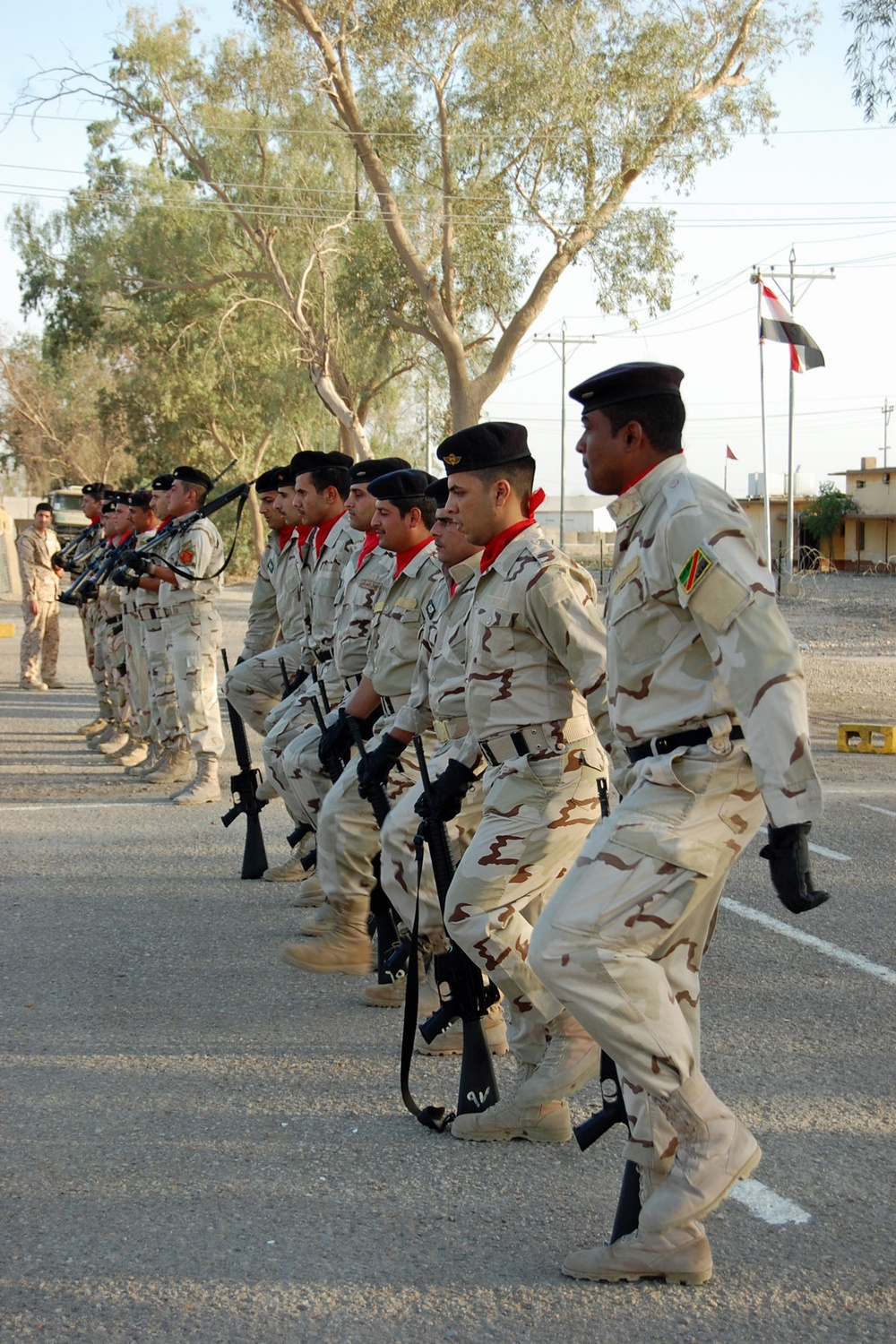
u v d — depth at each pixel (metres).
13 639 22.78
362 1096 4.29
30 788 9.79
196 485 9.20
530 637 3.88
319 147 30.23
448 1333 2.91
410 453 40.75
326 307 30.50
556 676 3.91
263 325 35.19
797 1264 3.21
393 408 39.00
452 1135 3.99
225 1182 3.67
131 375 43.28
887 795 9.36
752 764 2.82
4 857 7.56
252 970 5.57
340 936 5.42
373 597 5.88
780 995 5.18
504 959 3.88
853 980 5.36
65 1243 3.33
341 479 6.86
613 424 3.02
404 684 5.27
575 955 2.96
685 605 2.85
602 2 24.44
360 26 25.33
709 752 2.93
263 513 8.01
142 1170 3.74
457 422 27.36
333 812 5.27
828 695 15.06
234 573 46.22
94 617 11.70
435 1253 3.28
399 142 26.17
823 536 59.62
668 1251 3.07
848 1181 3.65
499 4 24.66
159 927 6.19
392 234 26.52
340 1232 3.38
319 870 5.40
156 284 34.34
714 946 5.83
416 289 28.42
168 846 7.86
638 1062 2.98
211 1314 2.99
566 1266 3.15
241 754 7.04
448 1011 4.01
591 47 24.94
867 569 56.84
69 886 6.94
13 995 5.25
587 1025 2.99
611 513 3.06
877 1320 2.97
